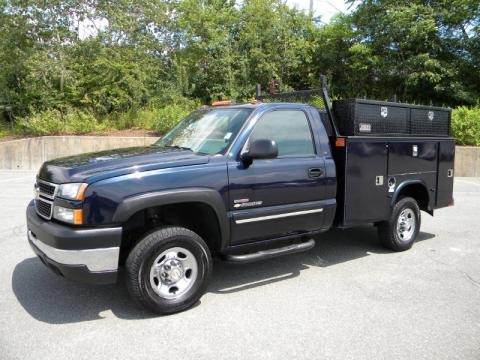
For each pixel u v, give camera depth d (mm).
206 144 4652
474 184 13250
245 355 3344
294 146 4922
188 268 4160
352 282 4926
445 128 6672
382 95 20297
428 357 3326
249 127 4582
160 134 16578
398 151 5809
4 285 4727
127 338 3600
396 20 17562
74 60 18812
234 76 19234
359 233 7180
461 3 17203
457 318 4000
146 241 3889
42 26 18594
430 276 5133
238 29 20156
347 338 3617
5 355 3314
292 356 3328
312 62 20688
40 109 19000
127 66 18250
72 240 3635
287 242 5152
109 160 4090
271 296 4512
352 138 5219
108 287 4703
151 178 3902
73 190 3721
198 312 4113
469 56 18516
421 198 6484
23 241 6406
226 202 4293
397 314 4078
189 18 19672
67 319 3945
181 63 19266
